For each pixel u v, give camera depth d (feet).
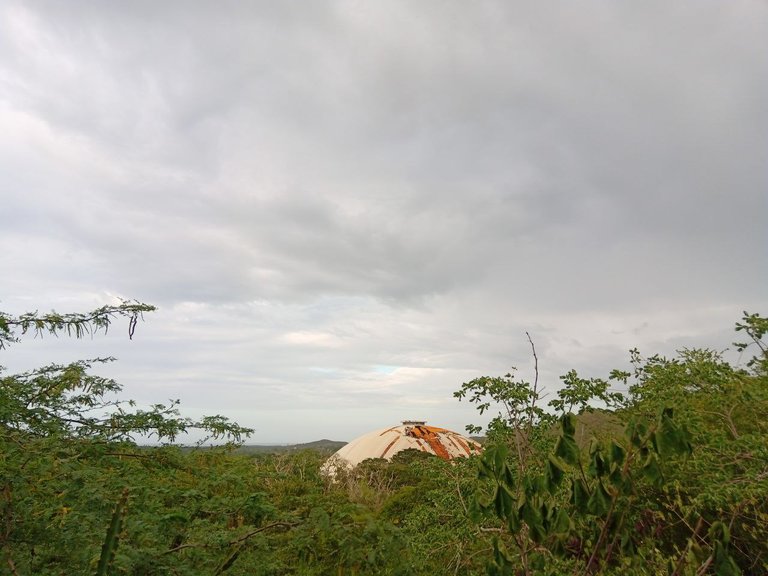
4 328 12.90
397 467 65.92
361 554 12.49
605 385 17.79
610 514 9.24
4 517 10.57
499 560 9.08
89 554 10.41
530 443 16.70
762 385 16.46
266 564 14.44
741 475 13.85
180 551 13.10
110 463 13.25
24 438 12.22
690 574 9.12
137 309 15.11
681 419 14.44
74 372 15.03
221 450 17.33
